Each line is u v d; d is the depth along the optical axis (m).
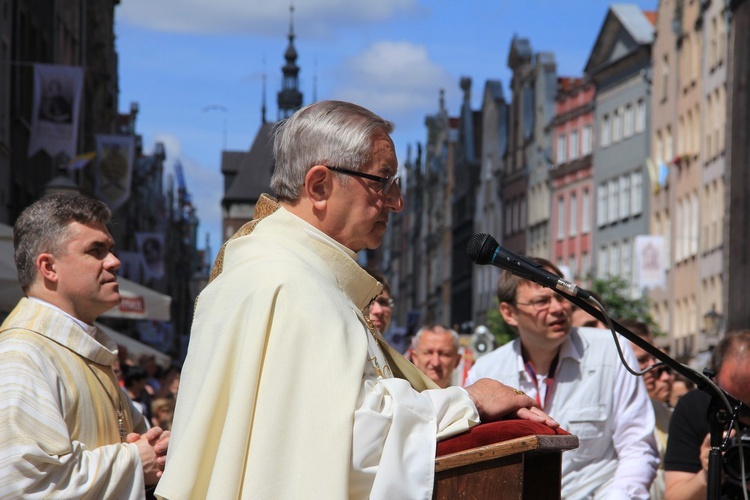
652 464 8.85
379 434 4.52
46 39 46.16
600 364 8.99
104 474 5.74
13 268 15.96
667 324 76.62
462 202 120.19
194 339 4.79
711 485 6.13
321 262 4.96
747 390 7.53
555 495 4.87
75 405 5.95
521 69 102.81
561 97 94.25
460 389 4.89
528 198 100.81
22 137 40.66
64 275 6.19
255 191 127.88
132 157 49.81
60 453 5.66
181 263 171.50
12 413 5.62
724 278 65.50
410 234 154.88
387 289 11.20
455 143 126.94
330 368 4.54
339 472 4.41
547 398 9.04
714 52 68.81
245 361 4.54
